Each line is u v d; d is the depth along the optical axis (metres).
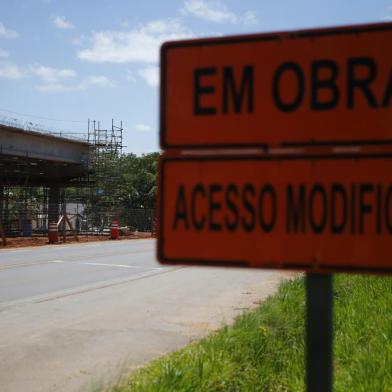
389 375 4.78
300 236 2.36
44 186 50.75
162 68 2.52
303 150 2.37
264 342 6.30
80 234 41.34
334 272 2.32
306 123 2.37
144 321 9.26
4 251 25.05
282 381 5.37
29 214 42.16
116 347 7.56
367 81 2.32
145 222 49.97
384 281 10.33
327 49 2.36
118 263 19.41
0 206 43.81
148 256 22.45
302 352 6.15
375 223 2.29
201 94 2.48
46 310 10.30
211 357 5.45
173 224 2.49
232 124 2.44
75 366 6.66
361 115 2.32
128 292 12.62
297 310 8.16
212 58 2.47
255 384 5.19
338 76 2.35
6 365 6.72
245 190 2.42
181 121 2.49
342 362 5.83
